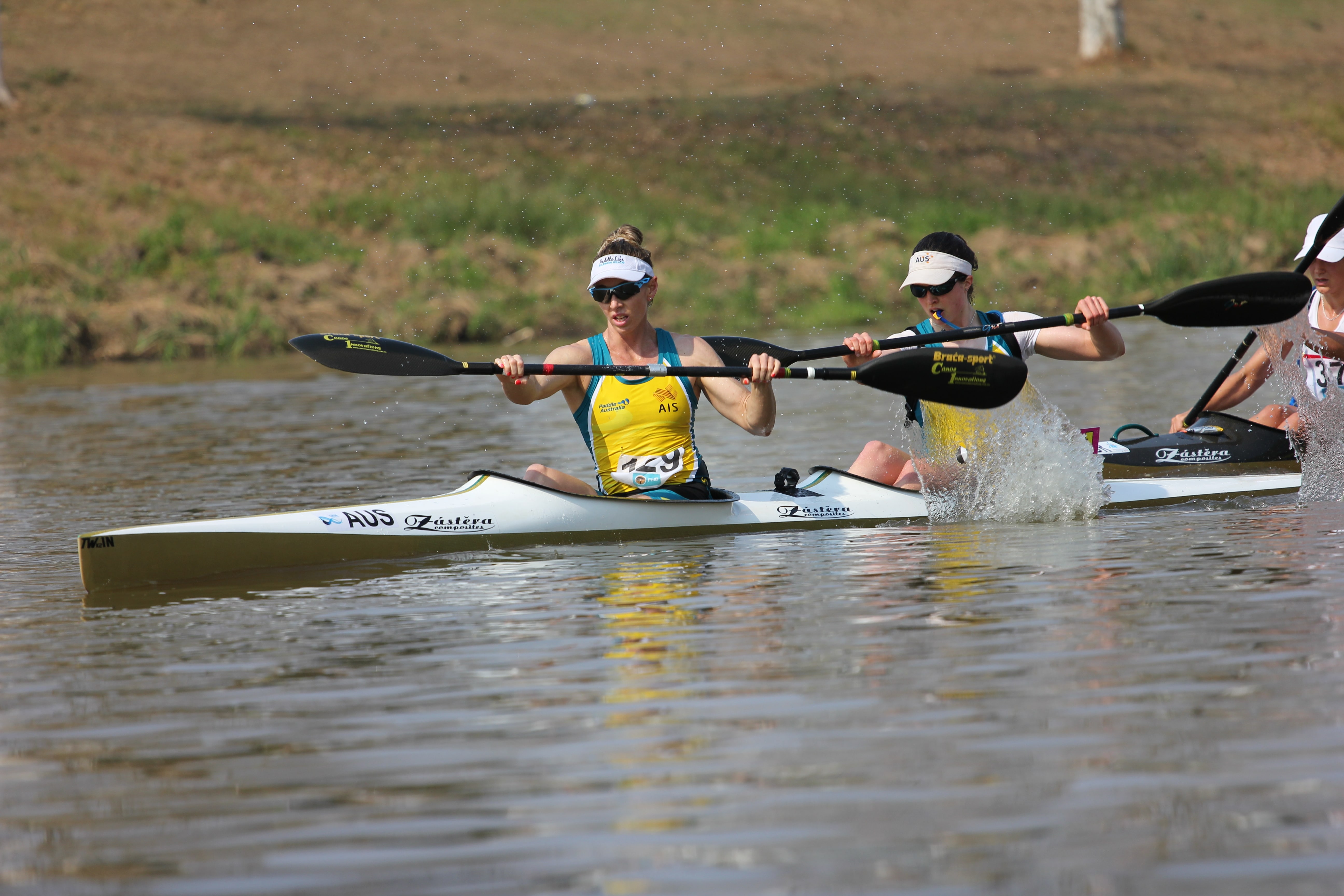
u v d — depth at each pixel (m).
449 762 12.62
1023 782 11.64
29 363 74.56
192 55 133.25
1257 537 22.36
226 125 115.06
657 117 127.12
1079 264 98.88
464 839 10.89
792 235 104.31
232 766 12.73
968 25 170.00
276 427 45.50
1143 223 106.38
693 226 104.88
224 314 82.81
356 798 11.82
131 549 21.44
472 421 46.06
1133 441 29.75
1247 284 26.83
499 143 118.75
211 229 94.31
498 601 19.52
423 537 23.55
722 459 35.00
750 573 20.97
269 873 10.41
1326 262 27.80
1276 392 47.38
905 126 130.25
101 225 95.94
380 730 13.62
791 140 124.38
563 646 16.67
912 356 24.81
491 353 79.81
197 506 29.17
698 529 24.97
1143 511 26.20
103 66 127.44
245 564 22.39
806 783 11.80
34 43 130.50
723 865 10.29
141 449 40.34
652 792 11.72
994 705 13.70
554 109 127.25
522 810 11.44
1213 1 186.12
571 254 98.00
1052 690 14.09
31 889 10.28
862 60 153.38
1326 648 15.13
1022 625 16.83
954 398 25.17
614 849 10.62
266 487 31.88
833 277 96.06
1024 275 96.62
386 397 55.75
